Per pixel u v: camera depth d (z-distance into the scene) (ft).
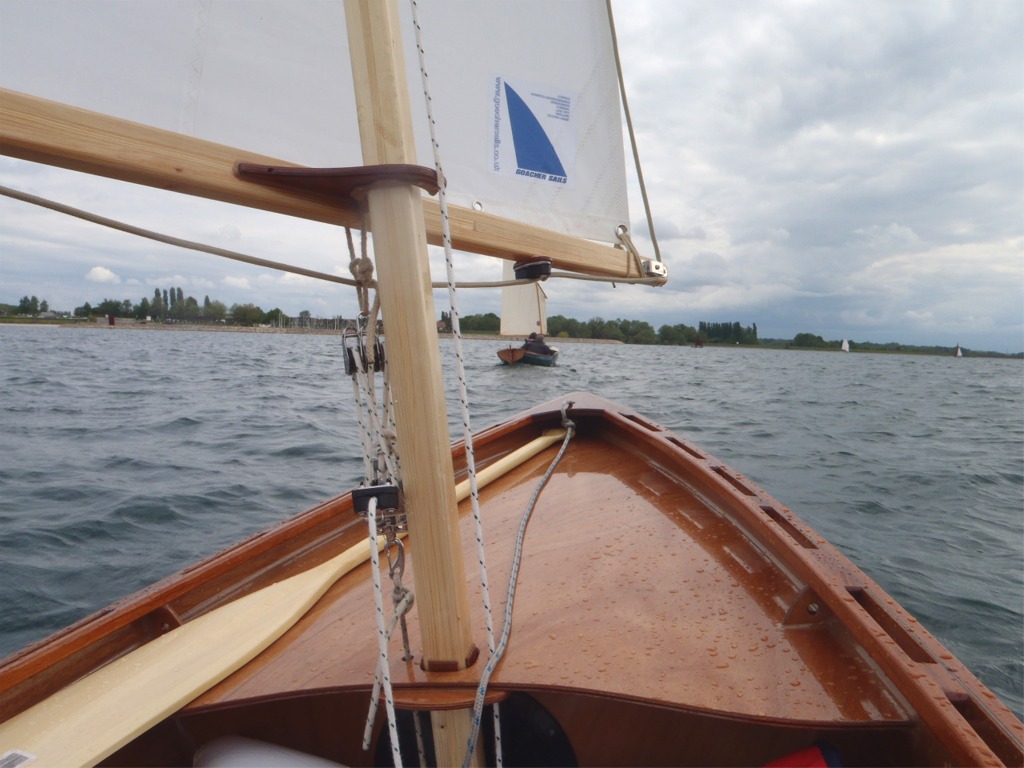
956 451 30.32
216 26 3.91
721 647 4.57
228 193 3.12
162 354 76.74
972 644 11.78
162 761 4.51
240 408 34.45
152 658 4.89
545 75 5.33
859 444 31.17
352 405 36.94
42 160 2.80
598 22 5.54
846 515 18.86
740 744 4.39
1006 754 3.33
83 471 20.45
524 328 80.38
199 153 3.04
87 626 5.13
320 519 7.34
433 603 3.67
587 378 67.77
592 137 5.67
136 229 3.27
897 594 13.56
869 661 4.34
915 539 16.94
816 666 4.35
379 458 3.61
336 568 6.21
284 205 3.23
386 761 4.67
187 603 5.93
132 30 3.66
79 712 4.29
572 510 7.46
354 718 4.62
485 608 3.81
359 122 3.18
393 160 3.13
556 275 5.00
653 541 6.44
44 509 16.49
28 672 4.64
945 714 3.45
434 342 3.33
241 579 6.43
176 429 28.09
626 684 4.10
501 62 5.08
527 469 9.22
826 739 4.14
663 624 4.87
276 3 4.08
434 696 3.66
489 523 7.23
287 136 4.21
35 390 38.60
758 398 51.72
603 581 5.61
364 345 3.55
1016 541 16.90
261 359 74.54
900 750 3.82
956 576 14.53
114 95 3.64
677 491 7.90
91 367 55.42
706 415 39.81
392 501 3.43
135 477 19.93
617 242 5.91
